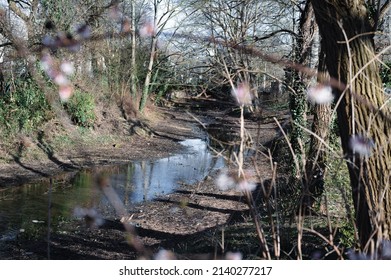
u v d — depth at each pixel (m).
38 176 12.13
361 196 2.64
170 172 14.12
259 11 8.53
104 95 12.22
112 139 17.73
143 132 20.81
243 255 4.68
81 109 16.02
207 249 5.45
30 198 10.16
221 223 8.38
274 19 9.20
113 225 8.41
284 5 9.14
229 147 2.20
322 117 6.32
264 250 2.20
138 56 11.28
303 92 5.98
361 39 2.76
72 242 7.28
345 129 2.77
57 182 11.72
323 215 5.00
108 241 7.38
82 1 8.66
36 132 14.43
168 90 26.92
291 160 5.53
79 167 13.50
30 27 8.73
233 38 4.72
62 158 14.05
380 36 4.53
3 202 9.73
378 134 2.66
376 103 2.72
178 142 20.73
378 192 2.57
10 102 13.91
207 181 12.28
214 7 7.93
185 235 7.68
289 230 3.77
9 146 13.34
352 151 2.65
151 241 7.33
